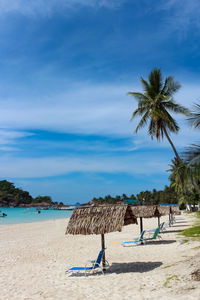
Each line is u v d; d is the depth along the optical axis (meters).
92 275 8.89
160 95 21.27
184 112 21.69
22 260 12.45
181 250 11.54
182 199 34.25
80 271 9.57
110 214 9.31
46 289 7.64
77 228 9.12
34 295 7.14
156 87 22.59
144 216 15.77
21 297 7.06
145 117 22.81
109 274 8.74
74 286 7.73
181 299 5.49
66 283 8.14
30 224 37.88
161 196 87.94
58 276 9.12
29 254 13.97
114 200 126.88
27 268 10.64
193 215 37.25
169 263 9.19
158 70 22.66
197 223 24.12
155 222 32.19
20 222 43.31
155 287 6.66
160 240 15.09
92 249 14.35
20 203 183.25
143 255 11.42
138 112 23.03
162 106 22.39
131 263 10.01
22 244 17.91
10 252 14.83
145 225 28.19
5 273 9.95
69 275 9.15
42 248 15.76
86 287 7.51
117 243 15.70
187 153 9.90
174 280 6.81
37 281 8.62
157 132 22.12
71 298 6.64
